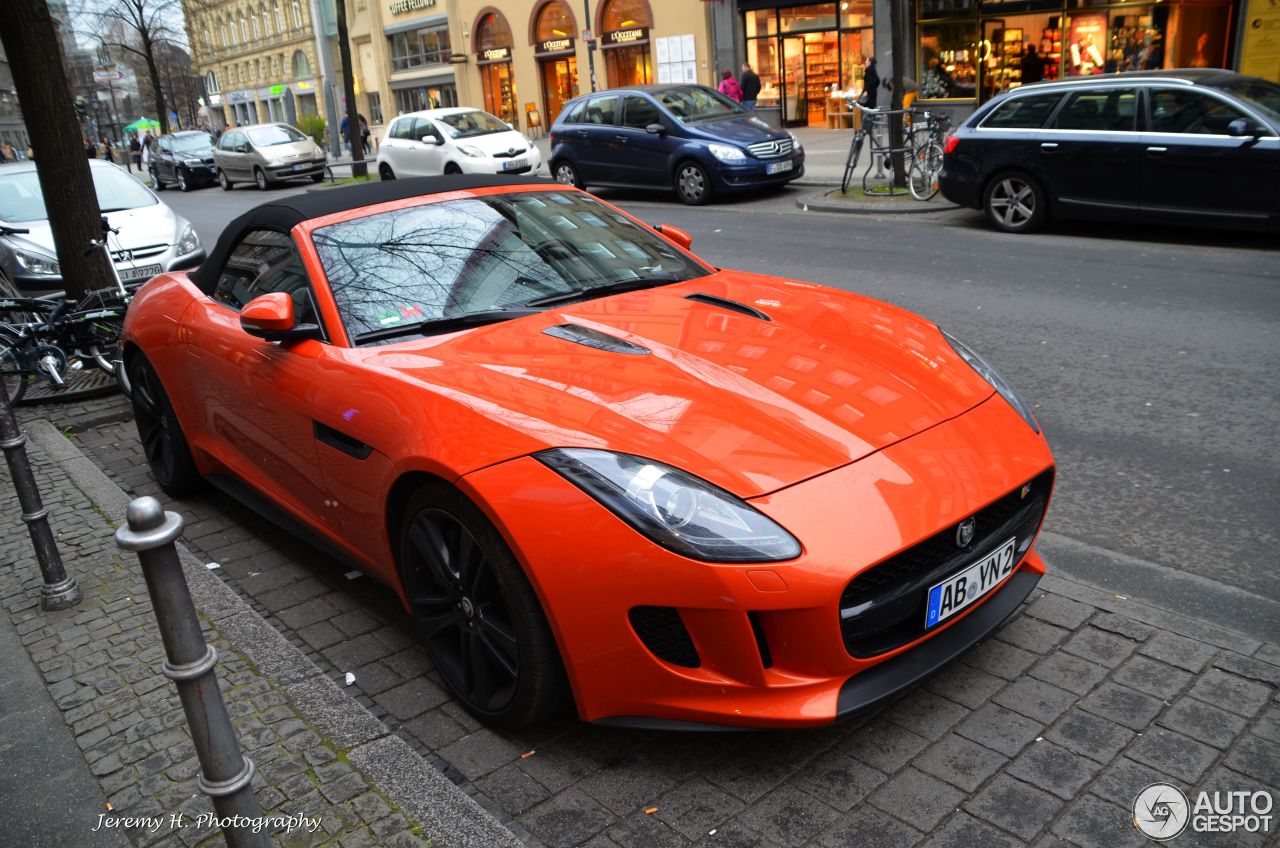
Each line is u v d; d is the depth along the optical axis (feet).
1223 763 8.11
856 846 7.48
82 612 11.75
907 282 27.78
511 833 7.53
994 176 34.65
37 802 8.43
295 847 7.48
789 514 7.70
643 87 50.62
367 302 11.32
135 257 34.04
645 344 10.00
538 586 8.04
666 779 8.39
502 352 10.07
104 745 9.12
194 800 8.30
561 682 8.57
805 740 8.74
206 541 14.32
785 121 80.18
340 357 10.72
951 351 10.57
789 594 7.44
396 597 12.21
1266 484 13.64
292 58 183.73
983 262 29.78
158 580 5.72
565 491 7.97
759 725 7.75
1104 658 9.64
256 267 13.17
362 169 83.10
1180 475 14.12
